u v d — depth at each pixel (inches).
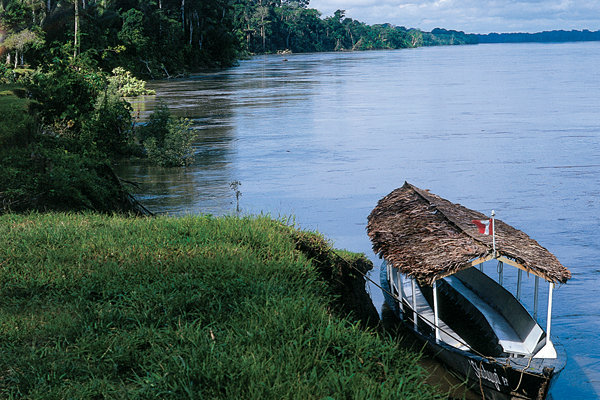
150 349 237.5
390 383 225.9
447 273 362.0
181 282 303.4
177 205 789.9
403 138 1395.2
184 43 4151.1
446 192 897.5
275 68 4611.2
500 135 1417.3
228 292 295.3
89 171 626.8
